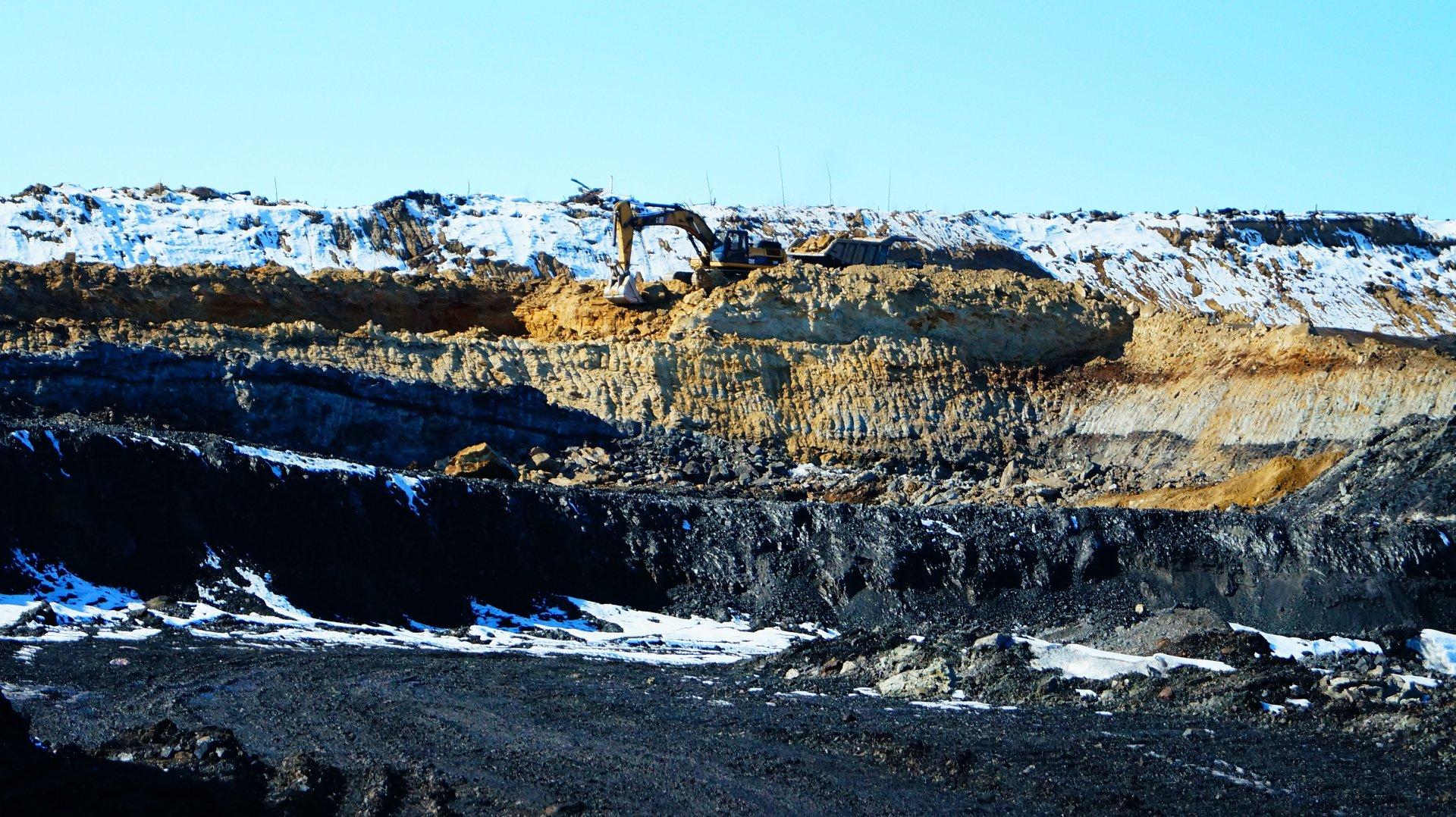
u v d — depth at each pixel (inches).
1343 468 1870.1
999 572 1584.6
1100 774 808.9
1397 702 1005.8
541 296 2832.2
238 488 1466.5
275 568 1418.6
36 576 1301.7
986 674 1118.4
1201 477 2269.9
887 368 2573.8
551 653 1295.5
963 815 724.7
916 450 2449.6
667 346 2509.8
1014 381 2632.9
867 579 1592.0
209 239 3828.7
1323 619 1504.7
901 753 837.2
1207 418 2380.7
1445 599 1524.4
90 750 780.6
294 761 771.4
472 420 2240.4
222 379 2079.2
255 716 892.6
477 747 832.9
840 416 2486.5
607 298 2679.6
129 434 1470.2
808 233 4825.3
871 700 1046.4
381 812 698.2
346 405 2139.5
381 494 1540.4
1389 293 4987.7
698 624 1525.6
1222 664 1125.1
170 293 2439.7
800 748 855.1
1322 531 1581.0
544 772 781.9
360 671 1071.0
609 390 2426.2
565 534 1611.7
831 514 1662.2
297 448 2064.5
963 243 4913.9
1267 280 4943.4
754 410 2465.6
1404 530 1578.5
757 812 719.7
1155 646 1190.9
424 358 2384.4
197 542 1407.5
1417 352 2265.0
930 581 1583.4
